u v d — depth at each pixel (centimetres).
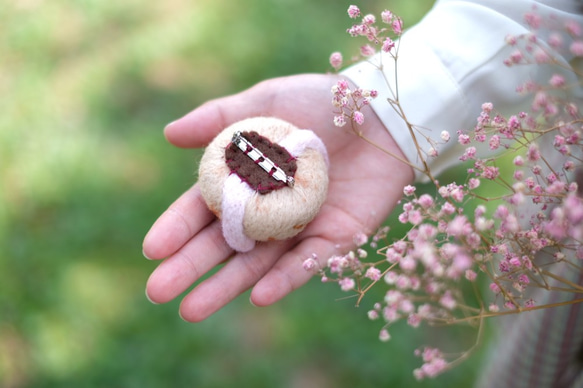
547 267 29
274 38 54
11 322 41
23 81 51
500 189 43
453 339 41
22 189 46
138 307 42
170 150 47
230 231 30
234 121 33
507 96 30
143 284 43
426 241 23
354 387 40
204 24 55
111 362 40
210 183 30
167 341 41
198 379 40
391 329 41
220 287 30
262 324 42
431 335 41
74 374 40
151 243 30
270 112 33
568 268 28
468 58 30
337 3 57
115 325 41
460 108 30
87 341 41
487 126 26
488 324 41
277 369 40
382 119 31
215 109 33
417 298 24
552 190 23
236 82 52
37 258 43
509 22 29
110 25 56
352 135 32
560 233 22
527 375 30
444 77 30
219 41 54
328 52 53
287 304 42
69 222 44
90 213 45
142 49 54
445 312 24
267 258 31
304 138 31
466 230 23
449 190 25
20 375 40
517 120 24
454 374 40
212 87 52
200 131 33
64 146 48
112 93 51
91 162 47
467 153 25
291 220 29
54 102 50
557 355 29
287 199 29
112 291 42
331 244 31
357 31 27
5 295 41
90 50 54
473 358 40
